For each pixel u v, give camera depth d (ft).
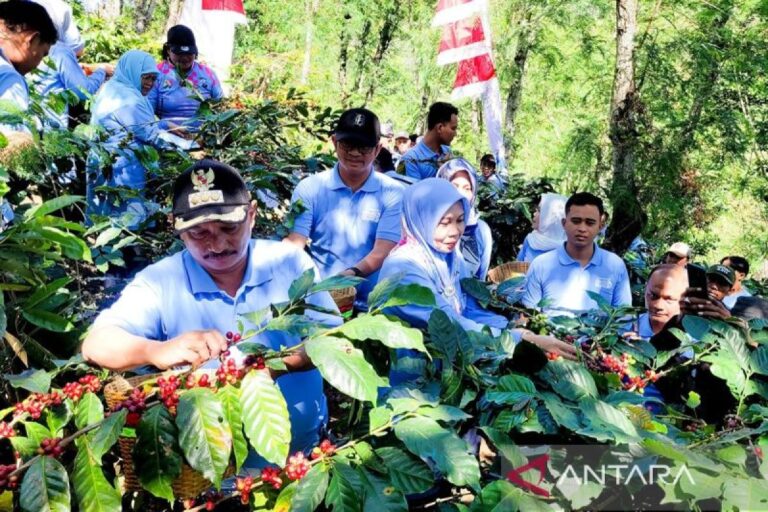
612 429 5.65
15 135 10.38
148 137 14.24
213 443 5.21
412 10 54.49
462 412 5.86
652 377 7.91
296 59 39.55
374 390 5.41
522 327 9.69
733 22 29.32
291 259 7.41
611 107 19.25
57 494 5.18
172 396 5.42
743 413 6.94
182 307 7.02
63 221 7.68
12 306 7.48
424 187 9.05
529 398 6.01
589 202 12.28
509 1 43.39
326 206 12.30
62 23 18.34
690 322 7.63
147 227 13.38
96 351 6.40
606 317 9.16
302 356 6.50
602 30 44.47
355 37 55.62
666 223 22.47
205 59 26.94
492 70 29.94
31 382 5.98
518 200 21.59
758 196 35.60
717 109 23.59
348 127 11.76
